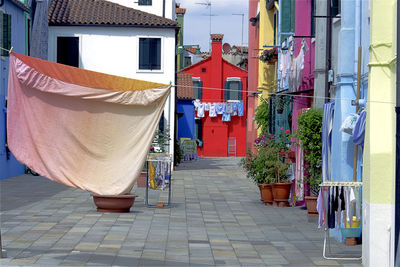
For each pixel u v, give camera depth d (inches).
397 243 359.9
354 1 487.2
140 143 359.9
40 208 619.5
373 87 385.4
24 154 352.5
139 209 638.5
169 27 1206.9
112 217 570.3
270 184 690.2
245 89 1969.7
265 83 1107.9
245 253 423.8
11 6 981.8
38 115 354.0
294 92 685.9
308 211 580.1
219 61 1966.0
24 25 1061.1
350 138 478.9
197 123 1968.5
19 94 352.8
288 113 851.4
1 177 944.9
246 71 1974.7
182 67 2288.4
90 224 524.4
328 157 540.4
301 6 751.1
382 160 380.5
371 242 380.8
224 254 418.0
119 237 467.5
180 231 506.9
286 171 692.1
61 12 1214.9
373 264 380.2
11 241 439.2
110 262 379.6
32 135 353.1
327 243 467.2
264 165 701.3
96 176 358.6
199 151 1969.7
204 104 1942.7
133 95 356.8
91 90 354.0
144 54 1214.3
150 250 422.9
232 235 496.1
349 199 430.9
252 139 1347.2
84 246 428.5
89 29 1202.6
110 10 1238.3
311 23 697.0
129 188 358.3
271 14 1139.9
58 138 355.6
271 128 979.3
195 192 834.8
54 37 1199.6
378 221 380.2
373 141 382.0
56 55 1202.6
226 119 1951.3
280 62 875.4
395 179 364.2
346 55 487.5
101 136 358.3
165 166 679.1
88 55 1205.7
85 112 357.1
